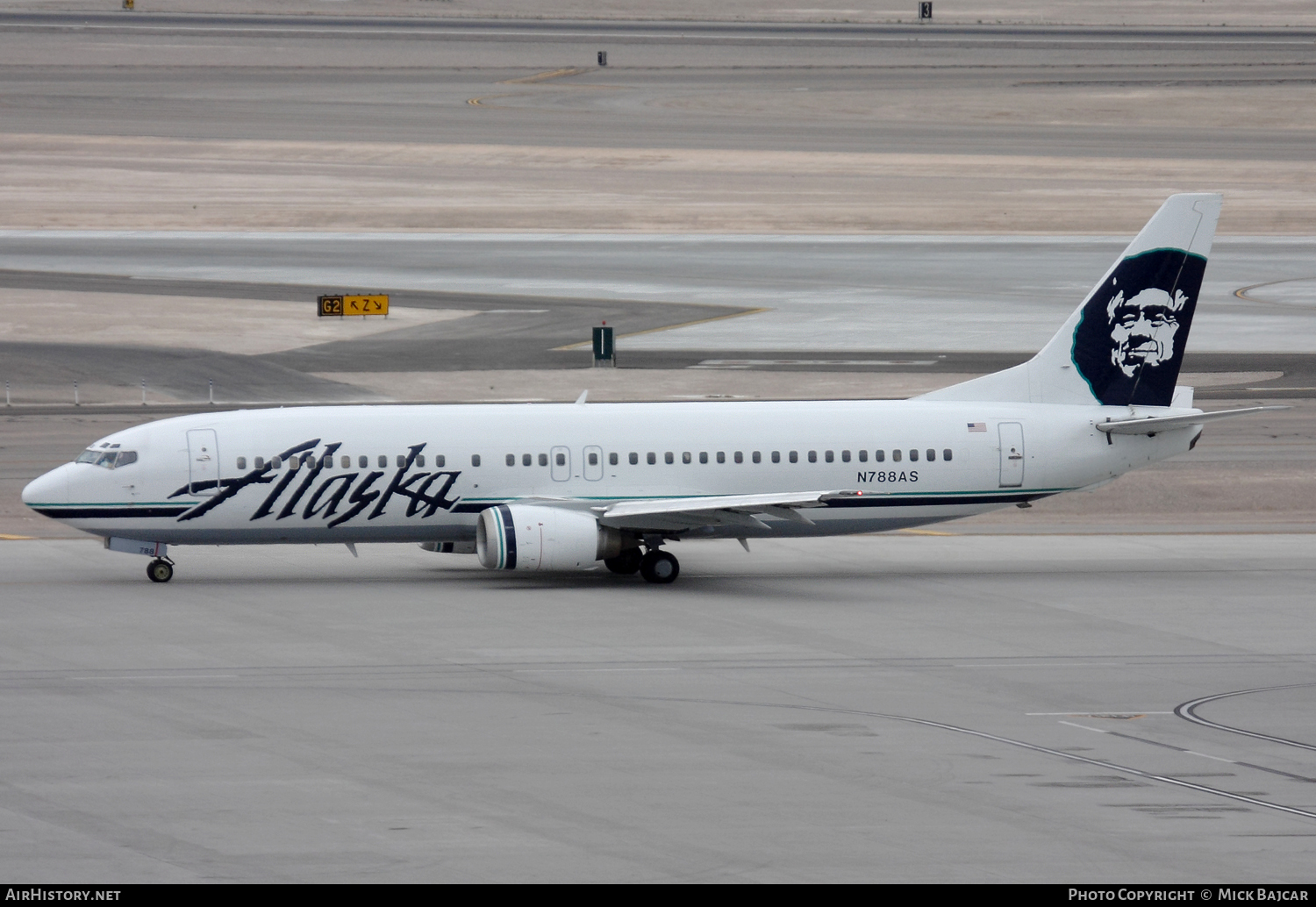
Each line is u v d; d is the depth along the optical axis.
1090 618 162.50
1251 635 154.88
